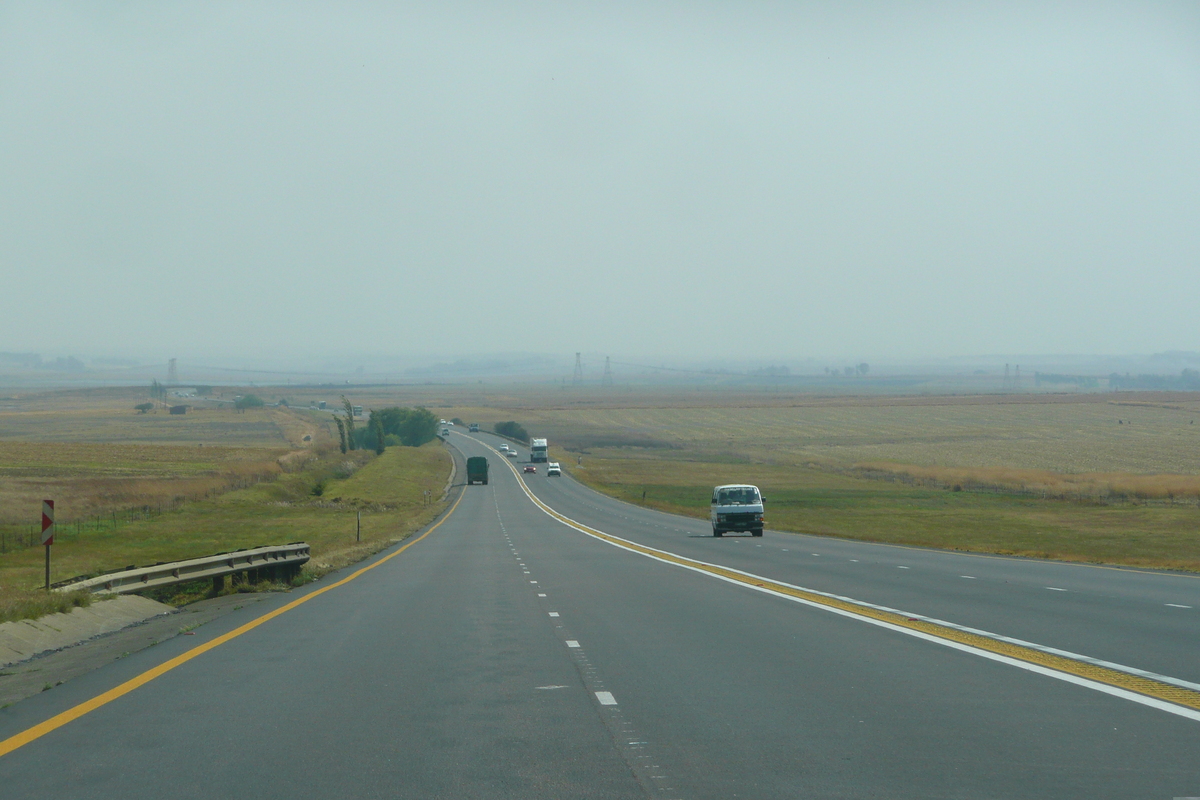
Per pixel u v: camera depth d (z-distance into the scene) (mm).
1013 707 11266
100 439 184000
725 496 54094
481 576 30469
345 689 12539
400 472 134000
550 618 19688
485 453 179750
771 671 13609
